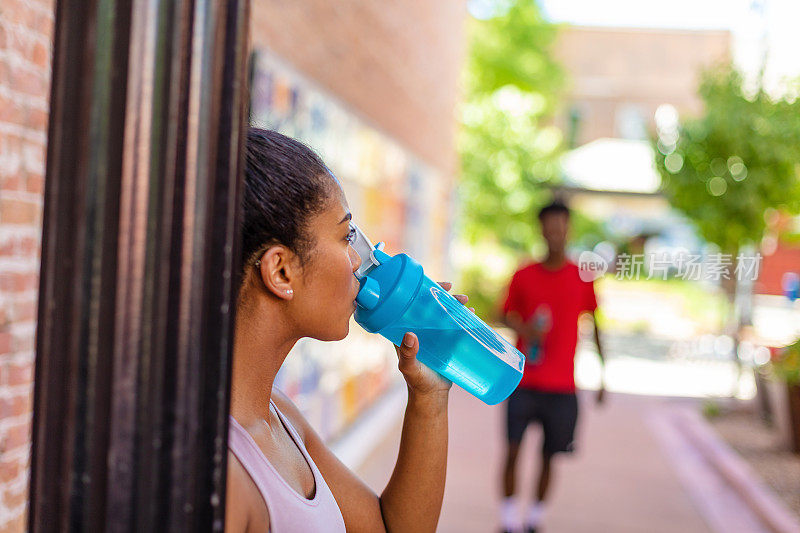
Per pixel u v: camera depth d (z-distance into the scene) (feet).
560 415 15.97
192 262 1.89
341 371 21.36
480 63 61.87
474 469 22.20
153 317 1.86
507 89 62.90
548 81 63.82
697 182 23.25
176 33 1.85
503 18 62.39
